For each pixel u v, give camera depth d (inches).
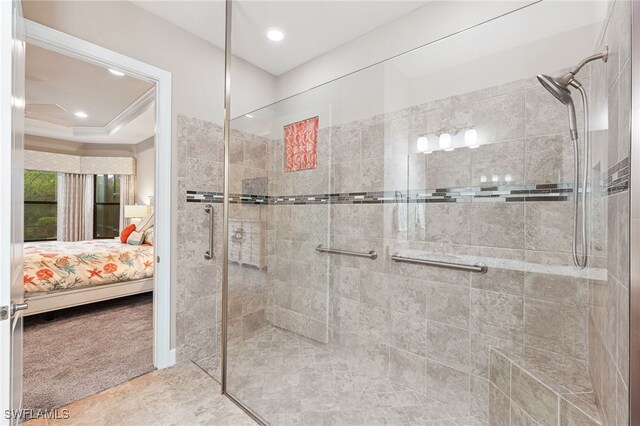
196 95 89.4
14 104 40.2
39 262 113.2
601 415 42.8
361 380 75.9
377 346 77.9
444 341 67.6
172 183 83.5
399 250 74.5
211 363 86.0
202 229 90.7
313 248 89.7
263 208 94.3
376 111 78.5
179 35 85.4
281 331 93.5
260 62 103.2
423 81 71.1
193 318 88.3
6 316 34.1
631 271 29.9
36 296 110.3
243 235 88.4
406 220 73.4
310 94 91.2
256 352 86.9
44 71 116.3
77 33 66.5
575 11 53.6
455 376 65.9
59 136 205.5
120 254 136.4
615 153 37.3
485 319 62.3
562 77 52.7
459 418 63.4
